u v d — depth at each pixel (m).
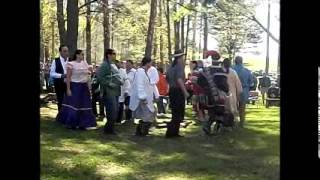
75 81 7.30
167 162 5.29
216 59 7.13
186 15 10.47
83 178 4.61
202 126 6.82
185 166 5.10
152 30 12.81
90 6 13.08
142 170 4.95
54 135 6.46
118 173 4.83
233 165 5.03
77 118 7.25
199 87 7.16
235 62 6.90
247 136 6.03
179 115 6.95
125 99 8.30
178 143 6.33
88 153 5.59
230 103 6.99
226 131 6.66
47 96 8.26
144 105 7.17
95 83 8.43
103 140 6.46
